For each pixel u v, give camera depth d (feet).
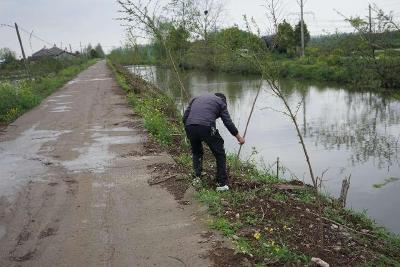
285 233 16.90
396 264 16.49
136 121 43.29
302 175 32.01
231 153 36.35
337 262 15.31
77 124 43.62
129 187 22.72
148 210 19.44
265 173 28.86
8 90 57.41
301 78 114.52
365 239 18.80
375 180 30.76
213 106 21.36
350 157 37.14
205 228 17.15
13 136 38.81
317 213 20.12
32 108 58.39
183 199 20.52
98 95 71.97
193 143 22.18
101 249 15.90
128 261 14.94
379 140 43.09
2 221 18.83
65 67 170.30
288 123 52.90
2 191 22.99
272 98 76.07
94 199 21.17
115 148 31.86
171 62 37.37
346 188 24.94
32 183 24.21
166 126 37.27
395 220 23.56
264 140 43.86
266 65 19.72
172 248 15.69
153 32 35.14
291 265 14.40
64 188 23.09
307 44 150.20
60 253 15.72
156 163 26.99
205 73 125.29
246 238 16.11
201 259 14.75
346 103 68.33
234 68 121.08
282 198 21.26
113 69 154.20
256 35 21.99
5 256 15.62
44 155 30.83
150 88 74.08
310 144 41.78
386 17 19.34
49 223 18.43
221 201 19.67
